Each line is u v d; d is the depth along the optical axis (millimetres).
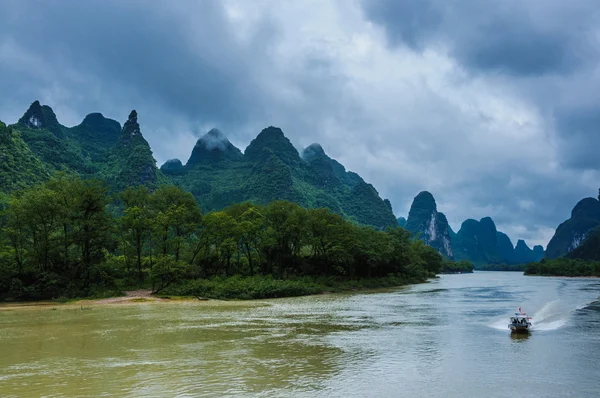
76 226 60312
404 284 98750
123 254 74625
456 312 40844
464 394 15469
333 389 15969
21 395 15266
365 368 19094
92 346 24141
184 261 67062
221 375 17875
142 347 23812
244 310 43344
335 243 79750
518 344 24781
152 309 44625
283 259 80750
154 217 67000
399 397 15109
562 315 38188
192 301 54031
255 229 73000
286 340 25922
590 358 21156
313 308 45156
